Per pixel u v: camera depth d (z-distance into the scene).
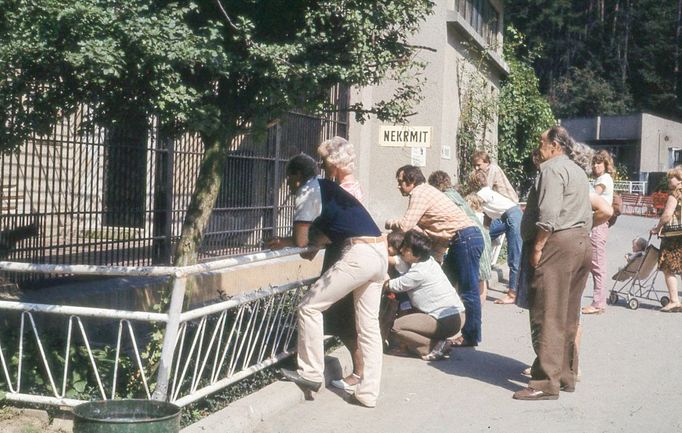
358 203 6.74
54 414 5.88
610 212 7.59
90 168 8.34
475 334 8.98
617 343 9.53
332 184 6.78
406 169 8.79
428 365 8.30
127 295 8.52
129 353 6.67
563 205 6.96
